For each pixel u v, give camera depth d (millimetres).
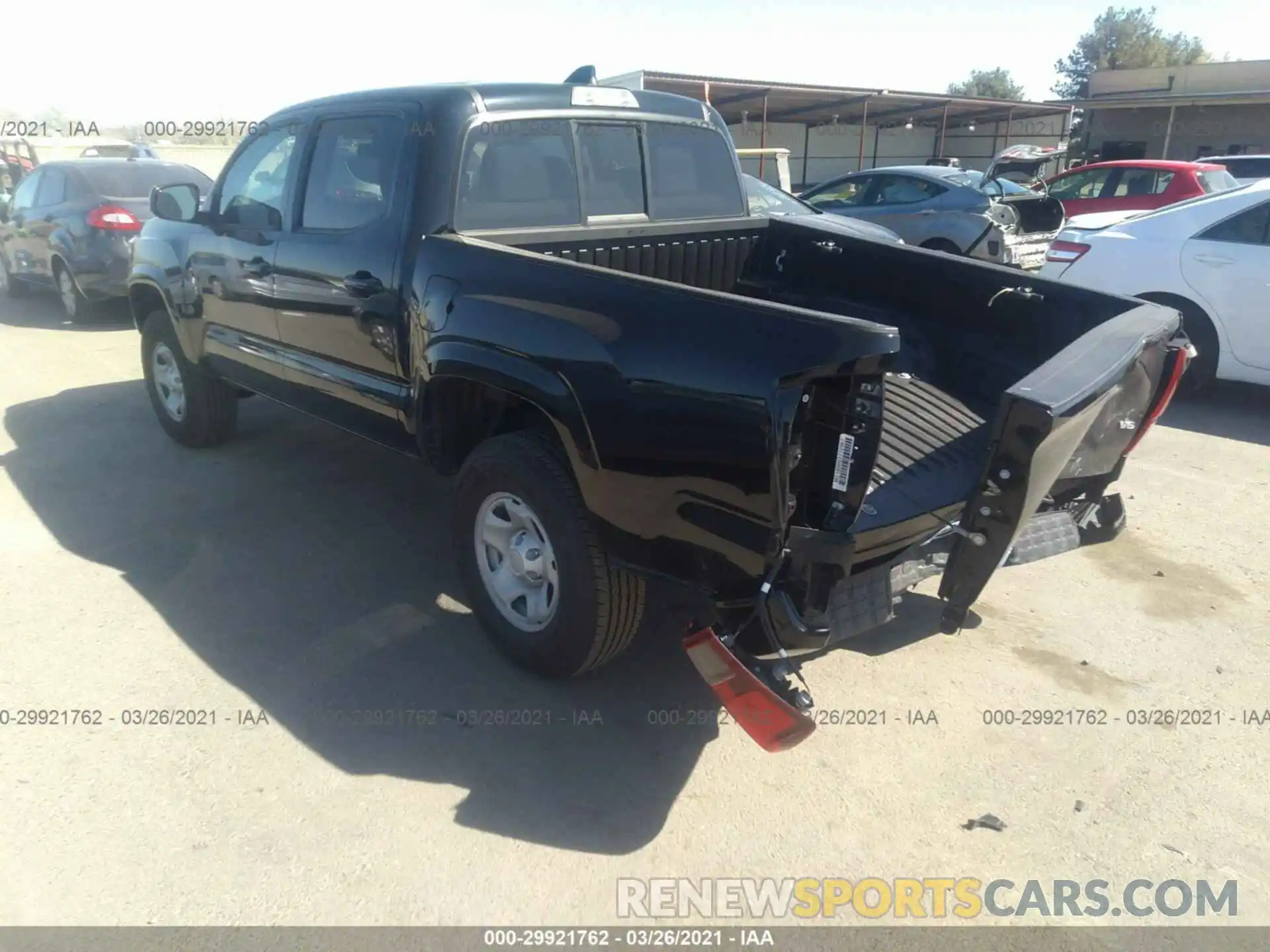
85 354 8641
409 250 3666
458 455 3805
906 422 3785
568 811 2908
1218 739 3279
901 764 3146
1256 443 6359
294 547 4598
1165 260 7000
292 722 3283
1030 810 2953
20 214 10531
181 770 3035
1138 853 2785
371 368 4008
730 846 2793
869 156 34562
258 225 4551
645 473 2857
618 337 2891
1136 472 5805
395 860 2701
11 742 3145
